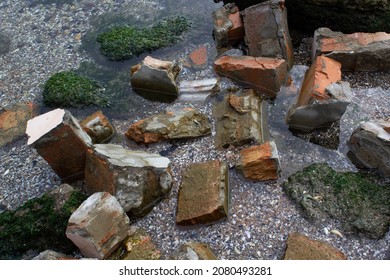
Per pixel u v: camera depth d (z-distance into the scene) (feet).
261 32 4.75
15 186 4.28
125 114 4.70
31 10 6.02
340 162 4.12
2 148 4.58
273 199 3.92
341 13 4.83
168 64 4.70
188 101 4.68
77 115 4.75
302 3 4.91
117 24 5.61
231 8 5.14
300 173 4.00
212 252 3.66
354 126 4.32
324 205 3.81
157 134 4.33
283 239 3.70
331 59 4.57
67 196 3.89
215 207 3.72
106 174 3.86
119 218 3.66
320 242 3.59
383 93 4.53
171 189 4.04
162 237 3.80
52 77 5.01
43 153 3.96
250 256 3.63
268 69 4.47
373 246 3.64
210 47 5.12
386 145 3.86
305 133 4.33
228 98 4.49
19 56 5.44
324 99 4.15
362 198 3.82
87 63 5.22
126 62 5.17
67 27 5.70
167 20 5.48
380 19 4.79
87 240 3.54
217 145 4.27
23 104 4.88
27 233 3.79
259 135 4.24
